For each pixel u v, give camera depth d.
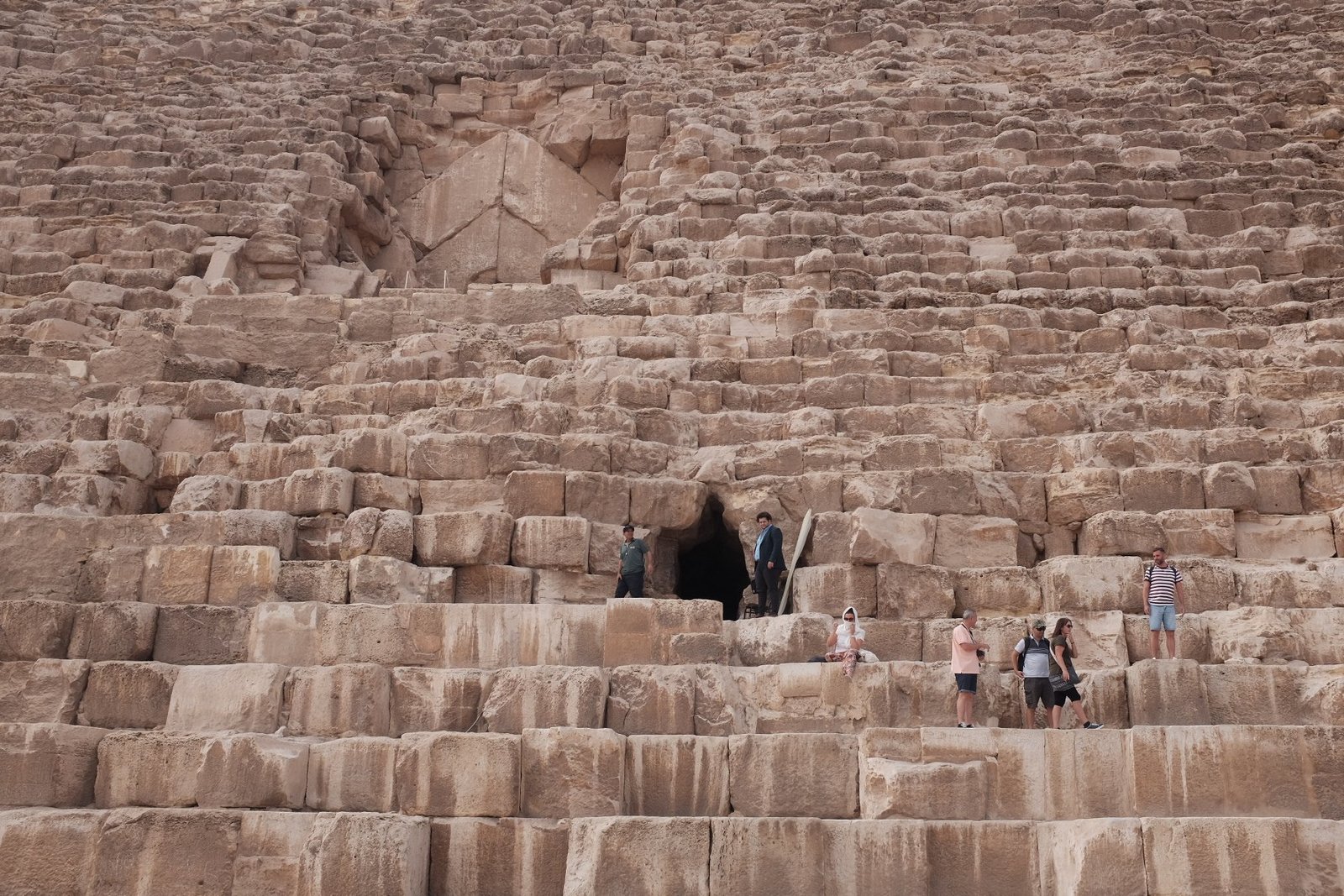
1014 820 14.44
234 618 18.08
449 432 22.56
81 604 18.09
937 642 18.25
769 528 19.89
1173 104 36.91
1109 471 20.80
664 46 42.09
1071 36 41.72
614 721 16.67
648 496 21.19
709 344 26.02
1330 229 30.30
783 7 44.12
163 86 39.50
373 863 14.08
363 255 36.22
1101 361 24.84
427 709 16.80
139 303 28.84
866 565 19.56
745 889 13.95
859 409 23.06
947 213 31.47
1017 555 20.56
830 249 30.16
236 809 15.10
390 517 20.20
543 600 19.97
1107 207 31.86
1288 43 40.66
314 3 46.09
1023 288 28.58
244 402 24.17
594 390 24.02
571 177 38.53
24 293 29.30
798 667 16.98
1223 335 25.84
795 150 35.09
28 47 42.84
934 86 37.50
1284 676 16.30
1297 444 21.33
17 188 33.50
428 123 39.66
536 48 41.88
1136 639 18.16
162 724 16.58
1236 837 13.35
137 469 22.11
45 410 24.14
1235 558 19.69
